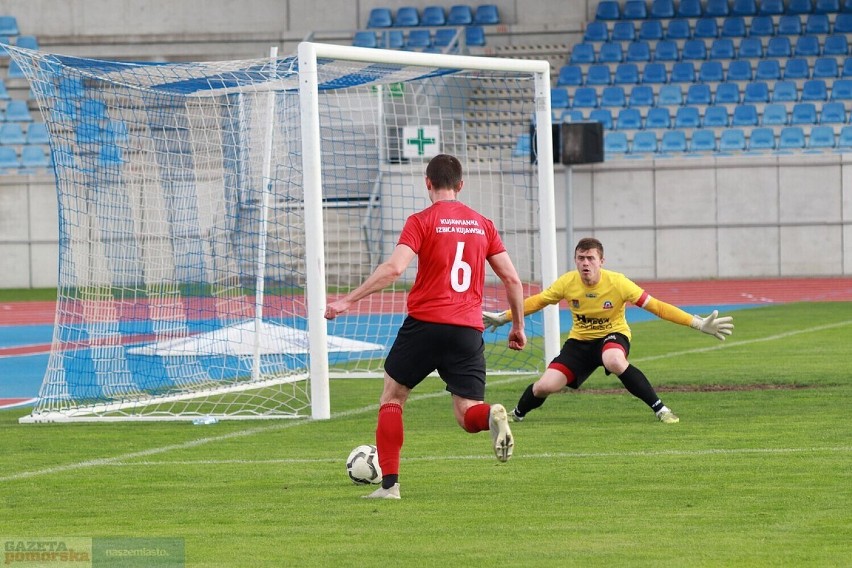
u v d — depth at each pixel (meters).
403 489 24.09
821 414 32.88
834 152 91.69
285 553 19.06
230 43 112.44
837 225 90.75
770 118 97.06
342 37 111.81
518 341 23.78
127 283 44.91
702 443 28.73
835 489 23.28
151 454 28.91
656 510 21.77
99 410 36.03
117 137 41.44
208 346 45.50
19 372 48.53
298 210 42.97
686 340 53.50
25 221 94.62
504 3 114.06
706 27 109.06
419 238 22.08
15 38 112.31
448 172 22.75
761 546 19.00
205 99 44.00
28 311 77.44
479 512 21.86
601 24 110.00
